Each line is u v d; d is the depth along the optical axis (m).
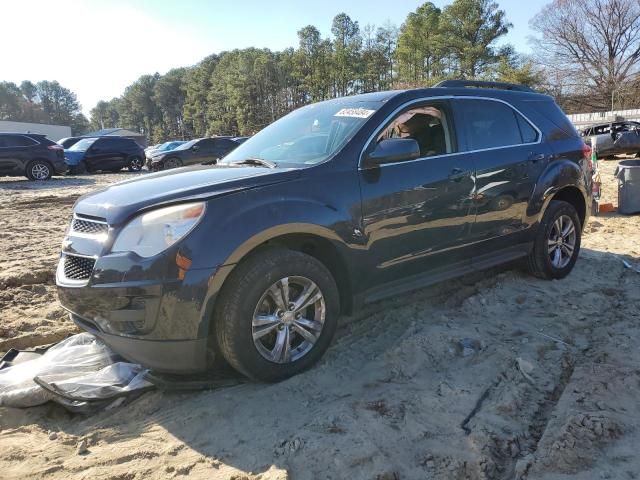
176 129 126.00
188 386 3.24
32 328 4.46
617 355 3.48
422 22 66.94
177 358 3.03
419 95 4.20
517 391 3.09
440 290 4.92
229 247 3.03
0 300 5.14
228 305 3.07
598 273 5.40
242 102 85.31
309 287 3.37
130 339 2.99
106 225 3.12
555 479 2.39
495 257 4.65
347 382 3.35
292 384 3.28
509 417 2.88
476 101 4.59
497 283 5.03
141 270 2.93
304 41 75.38
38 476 2.56
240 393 3.22
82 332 4.17
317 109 4.46
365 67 73.06
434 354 3.60
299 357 3.38
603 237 7.08
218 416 2.99
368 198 3.63
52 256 6.90
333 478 2.42
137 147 24.58
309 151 3.85
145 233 3.01
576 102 58.28
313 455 2.55
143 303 2.93
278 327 3.28
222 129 93.56
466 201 4.23
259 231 3.12
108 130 60.84
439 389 3.16
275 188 3.31
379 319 4.33
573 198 5.45
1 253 7.16
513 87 5.15
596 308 4.42
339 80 73.75
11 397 3.18
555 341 3.75
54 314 4.77
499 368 3.39
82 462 2.67
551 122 5.21
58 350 3.77
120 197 3.27
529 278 5.21
